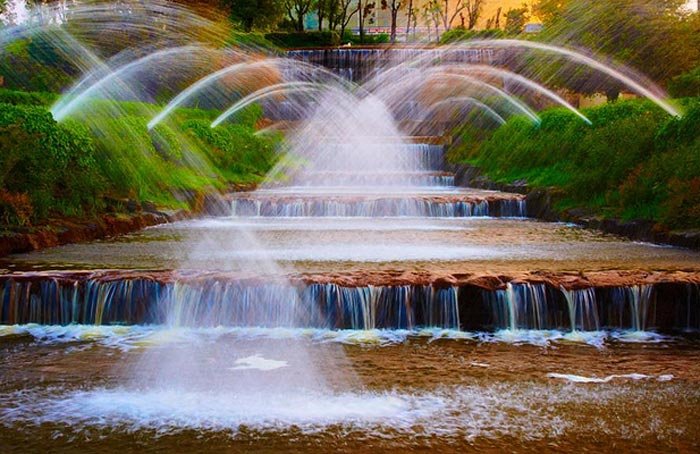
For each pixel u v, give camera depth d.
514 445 5.91
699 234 13.05
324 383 7.37
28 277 9.75
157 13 35.34
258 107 36.19
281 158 31.03
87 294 9.66
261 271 10.24
